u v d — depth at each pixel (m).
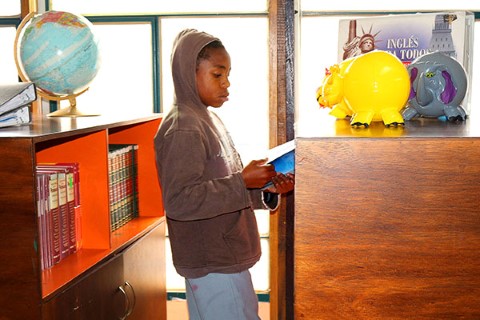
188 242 1.64
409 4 2.37
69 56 1.85
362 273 0.87
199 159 1.54
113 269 1.68
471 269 0.85
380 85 1.05
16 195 1.26
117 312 1.70
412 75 1.23
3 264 1.28
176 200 1.52
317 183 0.86
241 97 2.45
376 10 2.37
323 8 2.38
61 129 1.45
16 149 1.25
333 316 0.88
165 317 2.22
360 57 1.10
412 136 0.85
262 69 2.43
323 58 2.41
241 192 1.52
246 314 1.67
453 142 0.83
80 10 2.45
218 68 1.71
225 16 2.41
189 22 2.43
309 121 1.25
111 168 1.93
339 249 0.87
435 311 0.86
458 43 1.42
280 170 1.23
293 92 2.34
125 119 1.84
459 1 2.35
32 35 1.85
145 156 2.18
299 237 0.87
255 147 2.47
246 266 1.66
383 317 0.87
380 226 0.86
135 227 2.02
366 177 0.85
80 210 1.72
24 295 1.28
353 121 1.07
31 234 1.27
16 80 2.49
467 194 0.84
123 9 2.44
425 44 1.44
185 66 1.67
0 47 2.48
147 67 2.47
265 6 2.40
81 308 1.48
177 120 1.59
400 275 0.86
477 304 0.86
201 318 1.67
